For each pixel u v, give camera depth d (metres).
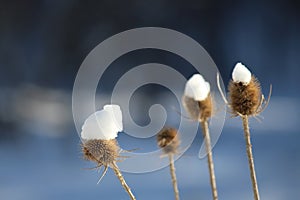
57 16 15.73
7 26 15.06
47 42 15.37
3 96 12.43
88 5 16.00
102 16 16.20
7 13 15.16
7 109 11.70
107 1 16.16
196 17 17.95
